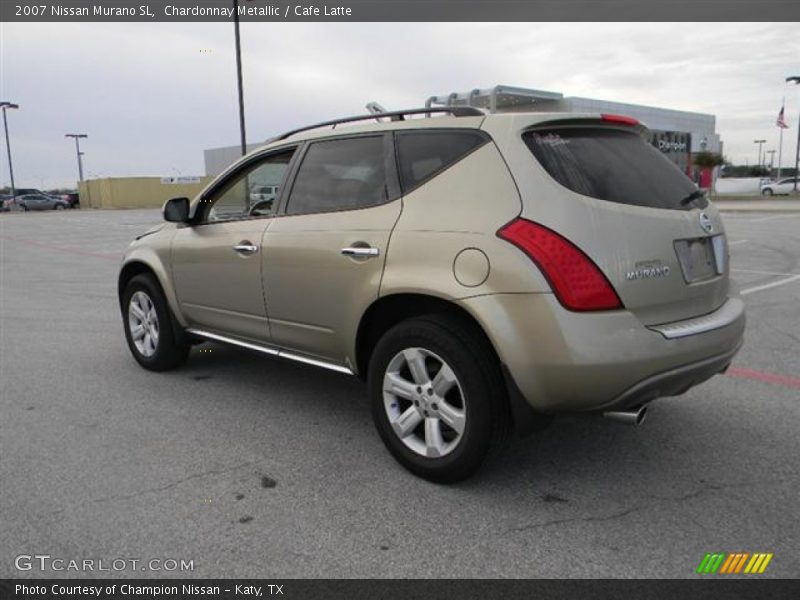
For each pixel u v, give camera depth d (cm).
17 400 493
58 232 2595
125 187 5972
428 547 290
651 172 350
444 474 338
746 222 2275
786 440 397
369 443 404
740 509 318
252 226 441
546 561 278
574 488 341
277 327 429
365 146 388
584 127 345
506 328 302
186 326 523
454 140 347
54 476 362
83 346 666
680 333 316
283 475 361
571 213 303
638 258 310
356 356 380
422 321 336
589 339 293
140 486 349
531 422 316
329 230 385
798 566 273
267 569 276
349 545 292
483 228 316
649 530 300
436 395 338
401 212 354
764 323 709
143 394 504
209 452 392
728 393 481
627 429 416
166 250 517
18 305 920
